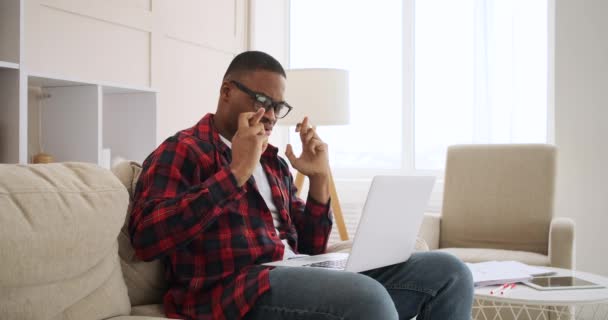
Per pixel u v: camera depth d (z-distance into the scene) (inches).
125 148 113.4
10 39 82.9
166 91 140.1
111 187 52.4
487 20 165.0
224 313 53.4
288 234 68.6
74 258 47.4
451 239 132.1
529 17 160.4
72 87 98.3
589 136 141.9
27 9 105.7
